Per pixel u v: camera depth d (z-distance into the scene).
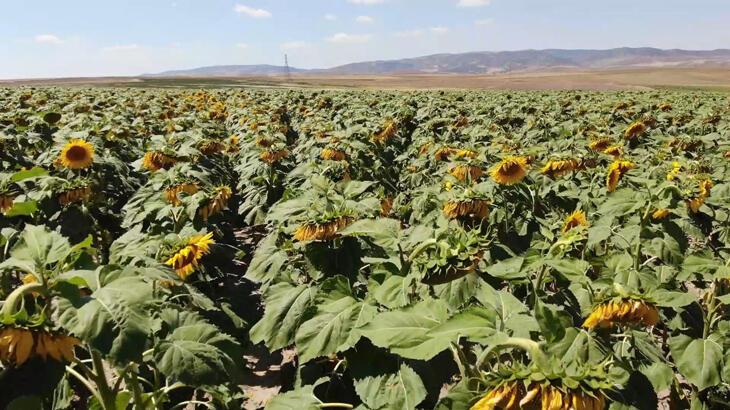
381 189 8.27
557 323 2.51
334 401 3.28
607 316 2.80
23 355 2.12
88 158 7.52
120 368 2.09
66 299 2.18
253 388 5.39
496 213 5.37
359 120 14.55
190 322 3.13
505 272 3.21
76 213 6.57
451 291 2.82
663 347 4.92
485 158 7.91
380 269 3.14
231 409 3.68
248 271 4.40
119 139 10.76
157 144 9.62
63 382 3.26
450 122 14.96
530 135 13.14
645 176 6.86
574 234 3.45
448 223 4.04
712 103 24.22
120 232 7.43
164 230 5.88
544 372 1.85
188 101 25.31
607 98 26.89
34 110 15.23
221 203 5.73
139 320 2.18
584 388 1.82
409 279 2.82
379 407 2.57
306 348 2.82
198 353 2.83
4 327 2.12
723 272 3.80
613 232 4.79
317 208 4.09
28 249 2.45
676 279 4.43
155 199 6.38
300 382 3.66
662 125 15.58
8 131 10.12
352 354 2.75
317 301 2.98
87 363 4.05
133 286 2.27
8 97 23.19
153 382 3.99
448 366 2.74
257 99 26.42
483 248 2.73
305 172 7.93
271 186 8.77
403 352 2.21
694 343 3.59
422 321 2.37
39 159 8.59
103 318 2.13
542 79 118.25
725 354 3.49
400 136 13.97
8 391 2.18
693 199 5.28
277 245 4.90
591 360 2.46
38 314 2.29
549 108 20.20
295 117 19.81
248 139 12.45
